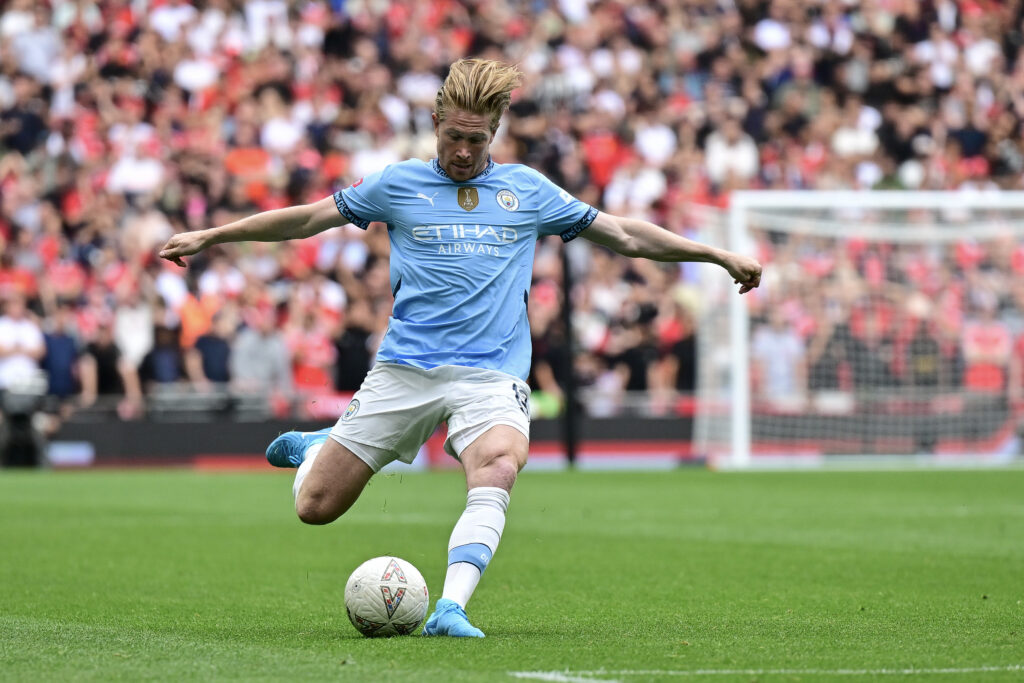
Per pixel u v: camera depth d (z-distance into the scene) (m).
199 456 63.72
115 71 75.44
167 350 64.12
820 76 87.50
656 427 67.88
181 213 70.75
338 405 64.56
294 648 15.68
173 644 16.20
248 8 79.69
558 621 18.70
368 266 68.56
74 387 63.31
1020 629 17.72
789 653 15.36
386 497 45.91
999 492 48.41
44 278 66.44
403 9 82.19
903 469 63.50
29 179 72.12
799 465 67.00
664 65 85.25
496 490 16.64
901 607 20.31
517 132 78.88
